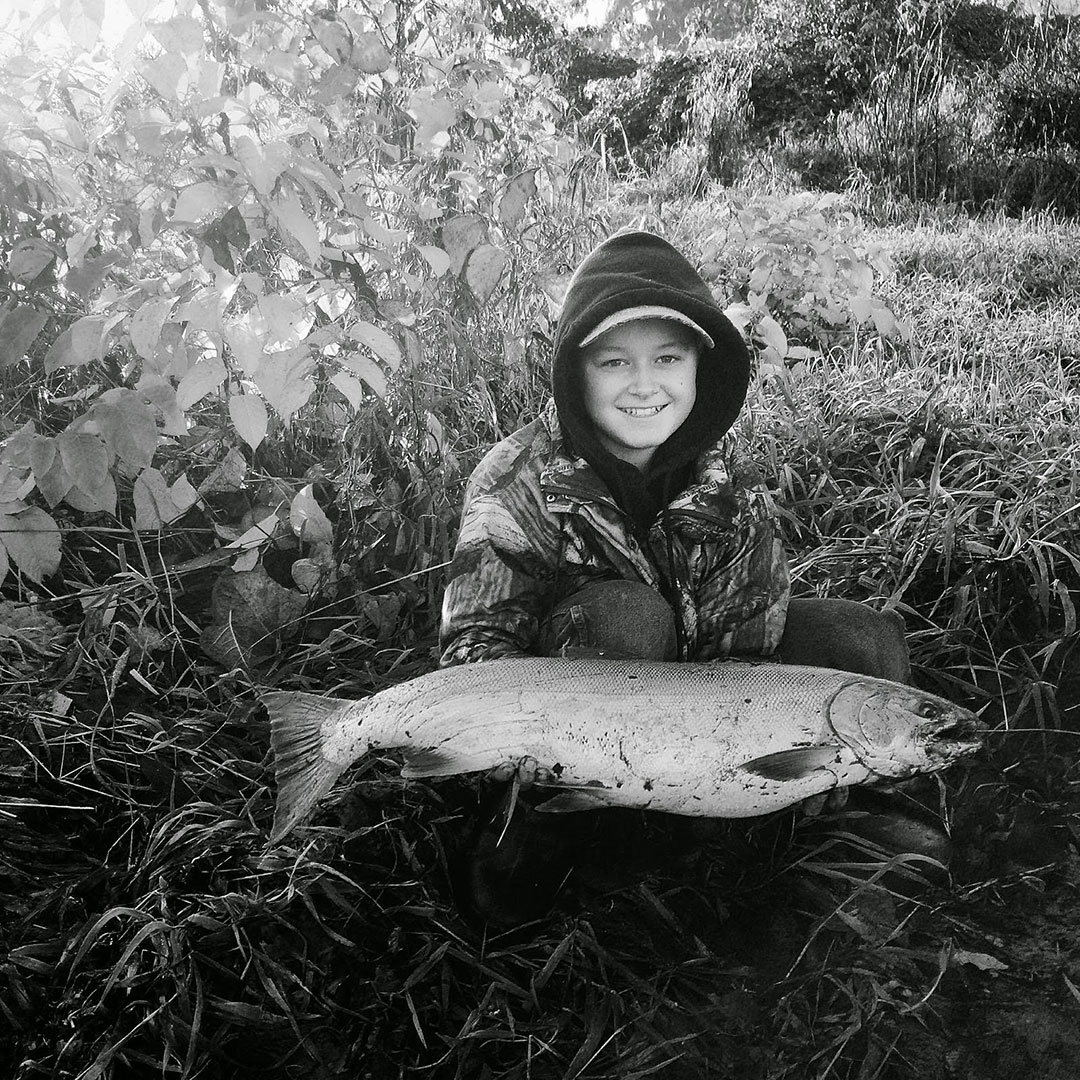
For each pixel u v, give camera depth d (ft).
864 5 37.32
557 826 7.66
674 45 52.65
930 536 11.20
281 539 10.90
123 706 9.41
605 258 8.30
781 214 16.26
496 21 26.32
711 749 7.11
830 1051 7.14
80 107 10.07
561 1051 7.18
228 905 7.57
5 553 8.94
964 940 7.85
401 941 7.76
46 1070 6.81
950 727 7.22
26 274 9.46
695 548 8.49
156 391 9.13
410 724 7.23
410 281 10.77
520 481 8.30
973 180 31.81
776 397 13.94
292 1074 7.03
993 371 15.71
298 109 10.54
